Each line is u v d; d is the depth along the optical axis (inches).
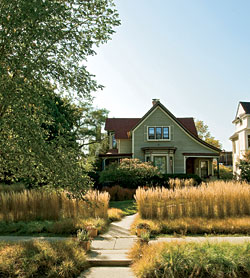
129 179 792.3
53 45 260.7
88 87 283.4
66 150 258.5
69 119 823.1
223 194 455.2
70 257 257.8
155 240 341.1
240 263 242.4
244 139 1212.5
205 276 232.1
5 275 225.6
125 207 605.9
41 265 242.5
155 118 1071.0
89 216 443.5
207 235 371.2
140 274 235.3
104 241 342.6
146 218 442.3
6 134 244.7
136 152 1059.9
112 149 1201.4
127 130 1187.9
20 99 228.7
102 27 274.5
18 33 237.1
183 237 357.4
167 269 231.9
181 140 1059.3
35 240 305.3
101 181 818.8
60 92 305.0
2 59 240.7
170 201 447.5
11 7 225.5
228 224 393.4
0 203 451.5
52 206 451.2
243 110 1257.4
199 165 1106.1
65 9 241.3
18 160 249.3
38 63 237.3
